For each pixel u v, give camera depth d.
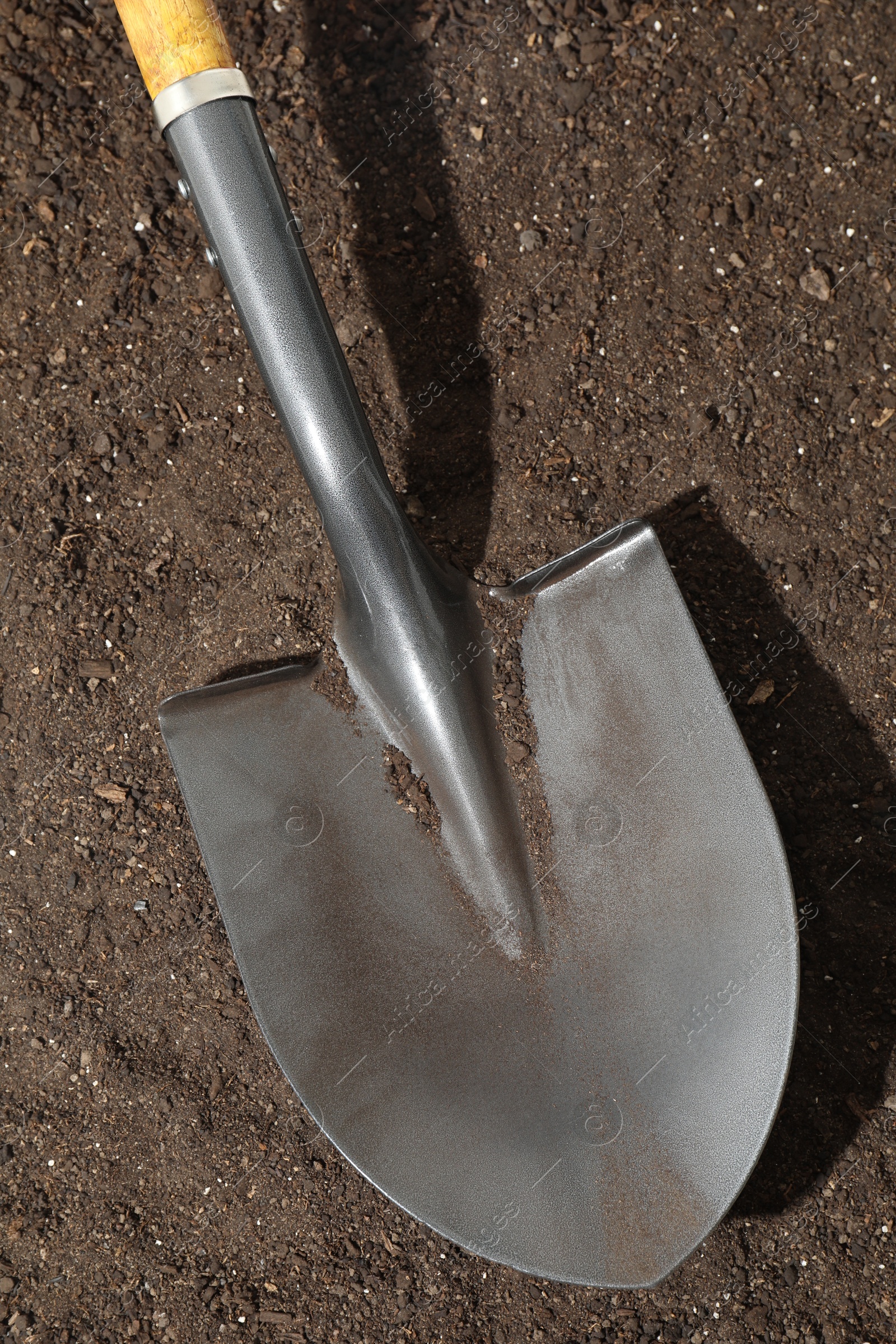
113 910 1.17
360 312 1.21
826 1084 1.13
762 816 1.08
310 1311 1.12
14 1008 1.16
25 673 1.19
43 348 1.21
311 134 1.23
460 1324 1.12
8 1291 1.13
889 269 1.21
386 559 1.11
